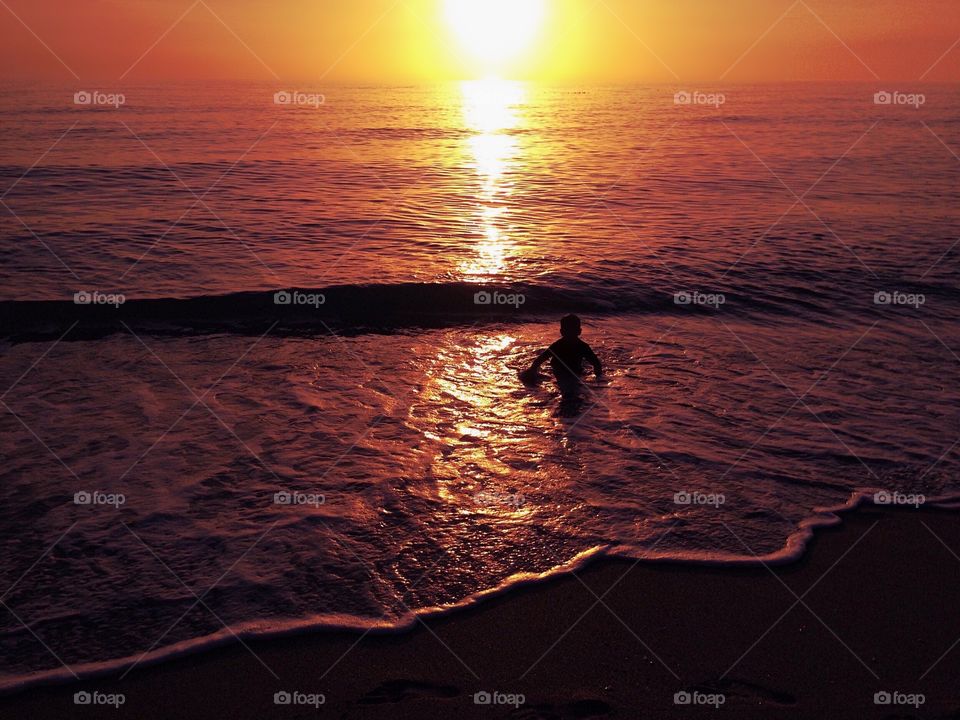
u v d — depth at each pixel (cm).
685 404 702
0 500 505
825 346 880
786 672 357
